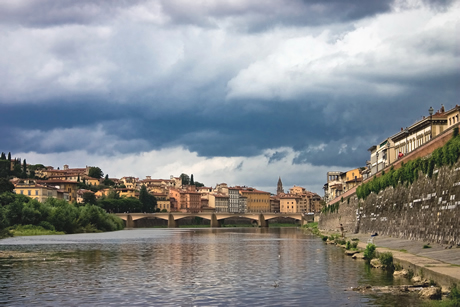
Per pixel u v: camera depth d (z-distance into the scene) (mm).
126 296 53250
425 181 90625
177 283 61750
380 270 69375
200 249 119000
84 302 50312
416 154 99625
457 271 52438
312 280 62344
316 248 114812
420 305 45531
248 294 53656
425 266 57531
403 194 105000
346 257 89688
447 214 77125
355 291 53781
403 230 101250
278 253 102875
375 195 132875
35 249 119438
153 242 151000
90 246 130875
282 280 63000
